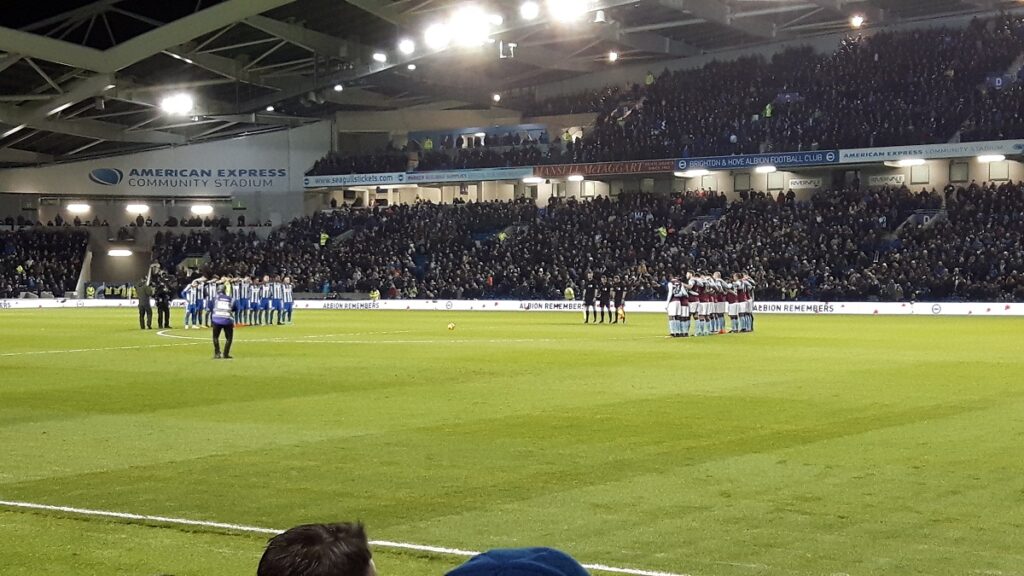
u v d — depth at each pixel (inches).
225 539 367.2
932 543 352.8
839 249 2486.5
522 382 870.4
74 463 515.2
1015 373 918.4
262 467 501.0
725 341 1369.3
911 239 2434.8
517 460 513.7
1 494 443.5
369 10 2191.2
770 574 318.3
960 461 500.7
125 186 3346.5
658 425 622.5
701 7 2583.7
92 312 2556.6
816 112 2795.3
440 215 3137.3
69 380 910.4
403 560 339.0
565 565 121.1
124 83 2583.7
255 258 3088.1
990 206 2456.9
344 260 3021.7
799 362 1039.0
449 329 1702.8
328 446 559.2
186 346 1334.9
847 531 369.4
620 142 2974.9
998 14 2815.0
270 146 3385.8
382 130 3376.0
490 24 2290.8
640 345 1301.7
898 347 1242.0
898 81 2755.9
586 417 658.8
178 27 2055.9
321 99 2869.1
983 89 2664.9
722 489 442.0
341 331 1679.4
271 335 1574.8
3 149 3144.7
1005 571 320.2
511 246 2881.4
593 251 2751.0
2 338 1509.6
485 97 3257.9
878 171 2839.6
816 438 570.9
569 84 3341.5
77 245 3277.6
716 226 2704.2
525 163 3097.9
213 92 2913.4
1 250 3193.9
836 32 2955.2
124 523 390.3
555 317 2220.7
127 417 679.1
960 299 2219.5
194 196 3385.8
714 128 2896.2
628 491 439.8
